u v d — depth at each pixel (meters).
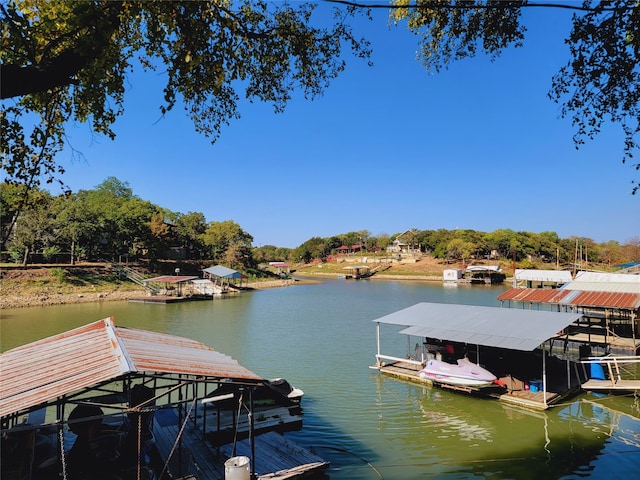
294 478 10.04
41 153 6.61
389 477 11.22
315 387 18.97
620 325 28.89
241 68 7.44
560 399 16.59
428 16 7.62
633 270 55.34
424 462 12.05
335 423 14.82
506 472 11.52
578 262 96.19
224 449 11.25
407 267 113.56
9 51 5.05
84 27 5.09
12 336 28.89
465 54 7.84
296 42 7.58
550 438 13.59
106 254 67.44
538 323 18.36
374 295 62.91
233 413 13.09
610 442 13.29
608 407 16.06
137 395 10.52
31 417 10.47
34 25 5.27
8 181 6.46
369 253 142.12
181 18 5.92
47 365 9.02
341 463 11.91
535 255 111.69
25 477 7.55
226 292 65.06
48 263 59.22
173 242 83.75
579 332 27.91
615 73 6.02
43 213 52.78
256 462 10.60
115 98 7.12
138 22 6.66
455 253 108.50
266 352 25.73
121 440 9.77
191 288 64.12
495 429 14.30
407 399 17.28
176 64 6.36
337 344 28.06
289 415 14.44
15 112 6.29
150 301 51.47
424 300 54.78
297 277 116.75
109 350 9.27
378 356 21.47
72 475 8.41
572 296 28.02
